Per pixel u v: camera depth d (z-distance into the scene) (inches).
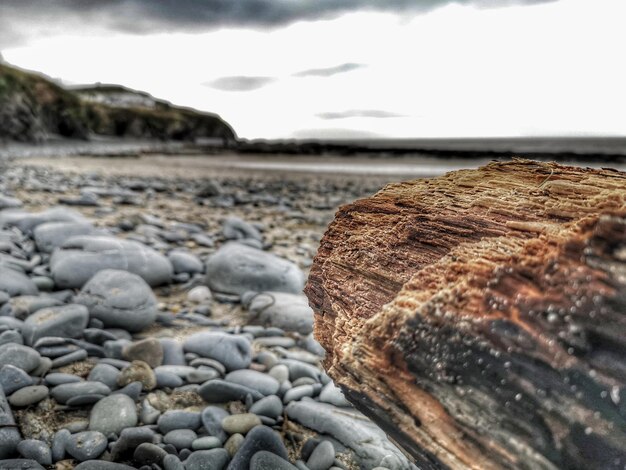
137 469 75.3
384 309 57.4
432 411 52.5
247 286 180.4
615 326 41.5
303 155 1792.6
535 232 51.1
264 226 335.9
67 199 343.3
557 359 43.6
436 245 60.8
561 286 45.0
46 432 84.9
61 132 1759.4
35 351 104.8
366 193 575.2
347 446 87.1
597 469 41.3
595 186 53.2
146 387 102.1
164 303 168.4
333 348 69.1
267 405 96.6
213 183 619.5
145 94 4603.8
